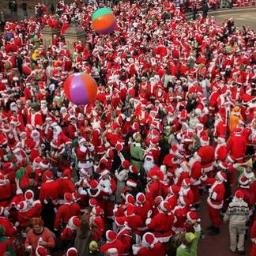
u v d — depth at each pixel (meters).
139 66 26.98
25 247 11.25
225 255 13.77
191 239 10.80
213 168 15.75
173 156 15.98
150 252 11.44
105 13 29.28
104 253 11.23
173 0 53.62
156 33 36.62
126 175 14.69
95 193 13.76
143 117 19.25
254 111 20.30
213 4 55.69
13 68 28.59
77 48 31.80
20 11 47.97
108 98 21.86
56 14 41.78
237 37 36.28
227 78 26.59
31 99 22.41
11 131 18.11
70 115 19.41
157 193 13.58
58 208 13.09
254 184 13.70
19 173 14.51
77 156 15.73
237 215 13.23
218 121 19.00
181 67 26.84
